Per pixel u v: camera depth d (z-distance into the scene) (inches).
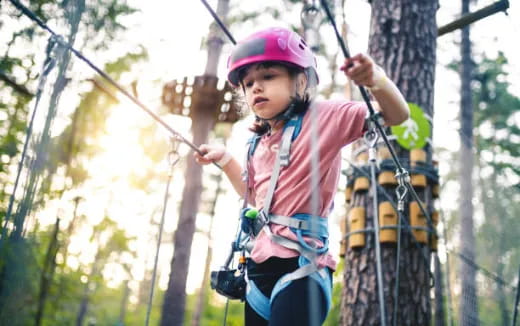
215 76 233.1
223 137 425.4
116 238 460.1
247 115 87.7
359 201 134.9
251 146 78.7
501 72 418.0
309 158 68.2
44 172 53.1
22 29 201.5
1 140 289.9
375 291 127.3
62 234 329.4
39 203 51.9
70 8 60.1
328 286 65.5
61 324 382.6
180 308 246.7
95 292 509.0
